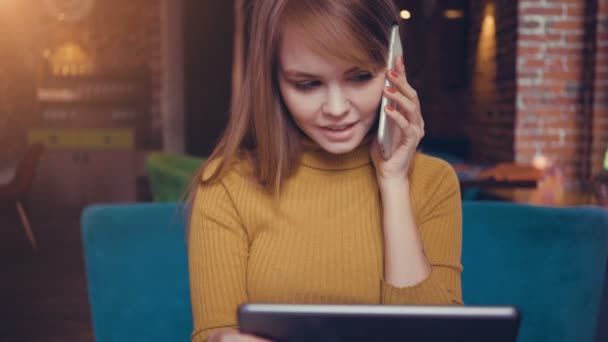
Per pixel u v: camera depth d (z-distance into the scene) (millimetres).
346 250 1049
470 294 1378
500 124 4691
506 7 4543
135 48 7168
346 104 960
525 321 1370
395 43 964
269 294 1033
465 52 5824
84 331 3248
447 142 6008
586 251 1366
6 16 7051
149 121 7246
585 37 4281
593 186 3199
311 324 686
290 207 1068
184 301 1299
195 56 7035
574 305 1364
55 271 4398
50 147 6824
